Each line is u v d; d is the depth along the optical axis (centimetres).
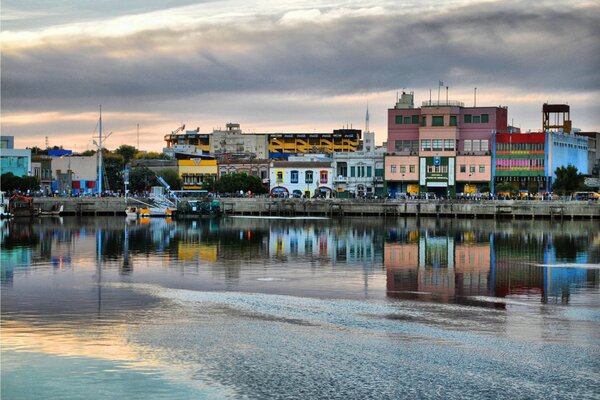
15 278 9244
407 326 6744
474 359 5803
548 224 19088
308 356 5875
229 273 9706
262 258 11288
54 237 14875
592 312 7306
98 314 7169
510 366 5653
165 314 7188
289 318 7044
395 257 11444
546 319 7012
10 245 13162
